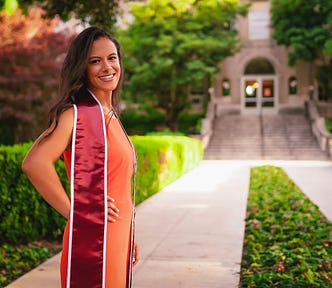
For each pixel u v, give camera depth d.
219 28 27.53
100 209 1.86
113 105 2.36
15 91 17.34
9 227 5.92
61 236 6.27
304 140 25.77
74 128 1.89
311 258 4.88
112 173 1.96
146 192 10.40
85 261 1.83
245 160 23.45
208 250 5.79
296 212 7.82
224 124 28.47
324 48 26.66
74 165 1.86
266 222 7.04
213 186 12.63
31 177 1.84
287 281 4.17
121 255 1.98
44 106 17.16
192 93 33.00
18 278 4.57
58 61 17.98
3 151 5.93
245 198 10.35
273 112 32.59
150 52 25.67
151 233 6.83
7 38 17.03
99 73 2.02
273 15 28.59
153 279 4.59
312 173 16.11
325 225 6.80
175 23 25.58
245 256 5.53
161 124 30.28
